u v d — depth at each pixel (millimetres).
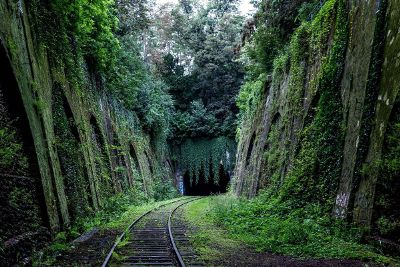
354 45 11992
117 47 23016
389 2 10328
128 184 26062
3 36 8516
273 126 20672
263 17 21422
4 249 6863
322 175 12516
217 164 46562
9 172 8461
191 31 53812
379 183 9109
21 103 9281
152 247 9945
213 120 47375
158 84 38625
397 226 8266
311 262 7828
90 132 18578
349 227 9891
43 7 12625
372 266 7145
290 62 18812
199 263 7879
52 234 9922
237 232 12383
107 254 8375
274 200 15453
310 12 18266
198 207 24297
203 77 50281
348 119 11477
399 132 8672
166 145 46094
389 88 9477
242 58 30156
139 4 29875
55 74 13266
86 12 16453
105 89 23859
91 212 15039
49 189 10539
